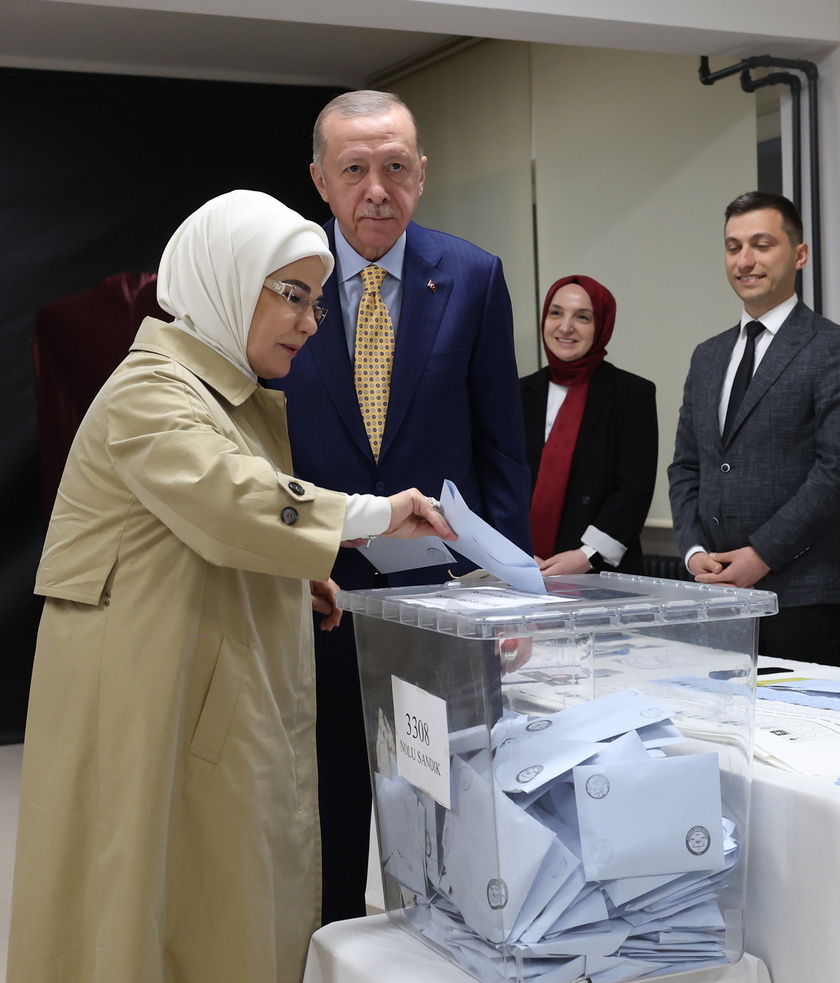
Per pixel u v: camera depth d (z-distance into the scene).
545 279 4.63
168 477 1.23
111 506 1.31
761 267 2.71
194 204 5.02
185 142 5.00
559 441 3.48
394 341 1.78
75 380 4.43
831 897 1.10
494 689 1.03
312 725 1.47
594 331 3.52
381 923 1.30
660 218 4.05
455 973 1.13
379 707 1.26
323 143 1.72
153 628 1.27
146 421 1.27
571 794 1.08
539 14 2.95
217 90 5.04
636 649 1.10
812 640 2.64
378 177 1.67
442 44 4.91
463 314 1.79
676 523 2.90
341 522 1.27
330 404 1.76
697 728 1.12
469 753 1.07
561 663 1.07
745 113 3.62
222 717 1.30
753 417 2.69
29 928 1.29
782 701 1.43
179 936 1.31
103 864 1.26
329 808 1.81
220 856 1.29
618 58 4.15
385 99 1.71
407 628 1.16
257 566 1.24
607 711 1.10
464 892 1.10
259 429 1.45
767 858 1.18
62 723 1.31
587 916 1.06
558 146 4.48
